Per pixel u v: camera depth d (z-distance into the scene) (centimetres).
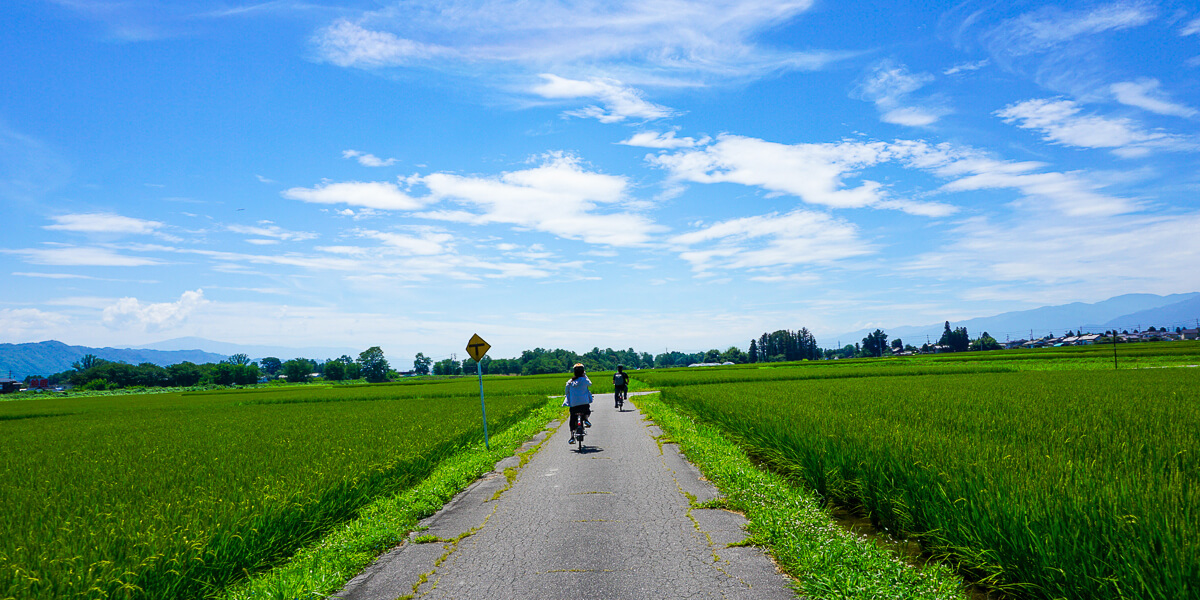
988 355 10356
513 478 994
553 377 9062
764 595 461
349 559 560
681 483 903
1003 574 448
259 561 559
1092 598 376
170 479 884
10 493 826
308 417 2205
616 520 694
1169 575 356
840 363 9712
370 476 868
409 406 2744
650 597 461
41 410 4622
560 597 466
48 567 486
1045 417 1169
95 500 759
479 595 479
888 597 428
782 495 755
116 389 14575
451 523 713
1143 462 687
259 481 816
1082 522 432
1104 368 4834
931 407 1455
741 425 1277
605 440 1456
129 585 446
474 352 1361
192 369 17112
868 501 674
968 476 585
